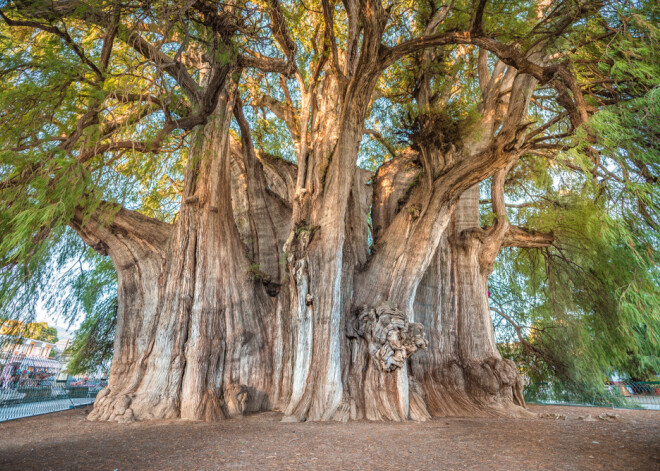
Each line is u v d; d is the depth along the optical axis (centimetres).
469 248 1325
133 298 1155
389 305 1034
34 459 520
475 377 1141
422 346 985
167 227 1241
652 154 664
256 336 1167
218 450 569
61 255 880
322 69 1432
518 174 1603
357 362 1020
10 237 513
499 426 809
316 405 923
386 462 496
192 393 983
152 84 705
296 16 1036
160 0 716
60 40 628
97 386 1881
